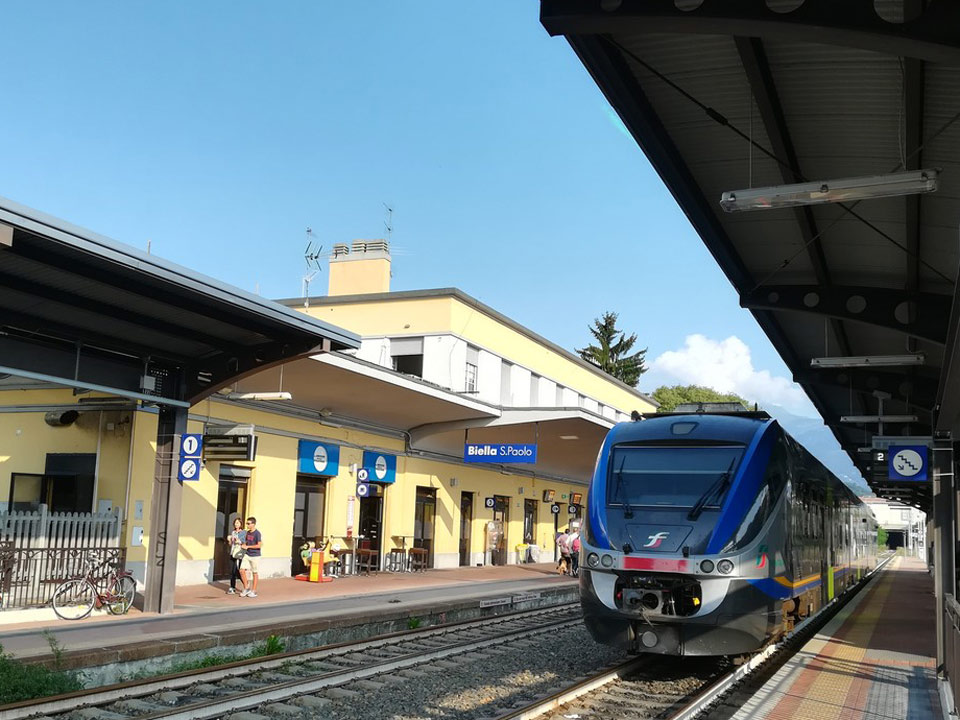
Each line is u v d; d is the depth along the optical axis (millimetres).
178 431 13977
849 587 22188
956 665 7863
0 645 9312
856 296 13031
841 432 28531
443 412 24266
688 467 10422
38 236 9031
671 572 9469
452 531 28156
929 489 32062
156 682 9188
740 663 11414
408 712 8602
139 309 11828
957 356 6895
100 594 13172
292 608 14773
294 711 8492
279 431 20219
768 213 10703
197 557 18125
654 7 5504
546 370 35250
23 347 11734
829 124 8422
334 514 22234
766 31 5344
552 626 15523
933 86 7223
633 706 8688
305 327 12773
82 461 16859
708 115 8484
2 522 12812
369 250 31703
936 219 10117
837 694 8883
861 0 5109
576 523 27750
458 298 28234
